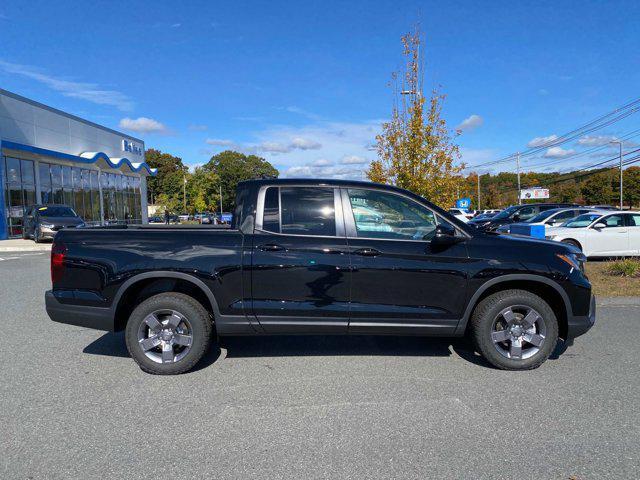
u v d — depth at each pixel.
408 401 3.88
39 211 20.19
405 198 4.65
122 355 5.06
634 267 9.75
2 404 3.81
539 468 2.88
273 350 5.24
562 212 15.38
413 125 14.23
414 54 14.68
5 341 5.54
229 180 94.88
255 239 4.48
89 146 31.19
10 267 12.26
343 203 4.61
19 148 22.33
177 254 4.43
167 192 94.12
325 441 3.22
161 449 3.12
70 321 4.52
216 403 3.84
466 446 3.15
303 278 4.44
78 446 3.16
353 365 4.76
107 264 4.43
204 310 4.49
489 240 4.62
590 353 5.10
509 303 4.52
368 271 4.44
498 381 4.31
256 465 2.92
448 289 4.51
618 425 3.44
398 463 2.95
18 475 2.81
